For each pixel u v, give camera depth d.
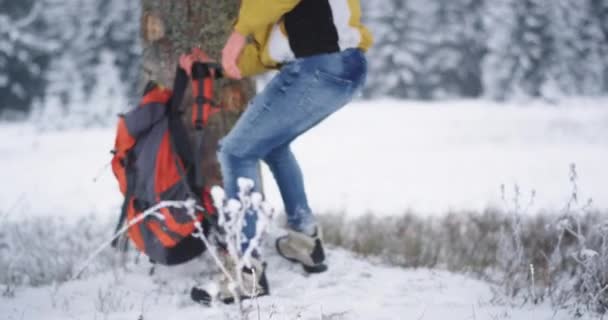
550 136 19.94
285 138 3.08
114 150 3.33
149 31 3.69
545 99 36.72
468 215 6.33
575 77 38.41
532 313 3.06
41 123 31.64
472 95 39.50
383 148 17.36
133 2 35.72
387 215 7.03
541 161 14.23
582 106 34.09
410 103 33.75
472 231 5.57
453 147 17.53
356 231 5.41
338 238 4.85
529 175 12.05
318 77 2.91
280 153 3.34
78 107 32.72
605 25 39.91
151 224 3.21
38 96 36.28
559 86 37.47
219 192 2.52
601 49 39.31
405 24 38.16
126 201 3.28
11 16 37.50
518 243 3.73
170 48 3.66
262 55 3.08
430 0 38.72
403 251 4.62
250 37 3.62
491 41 37.81
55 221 7.32
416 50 38.03
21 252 4.97
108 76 33.62
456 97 39.31
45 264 4.45
